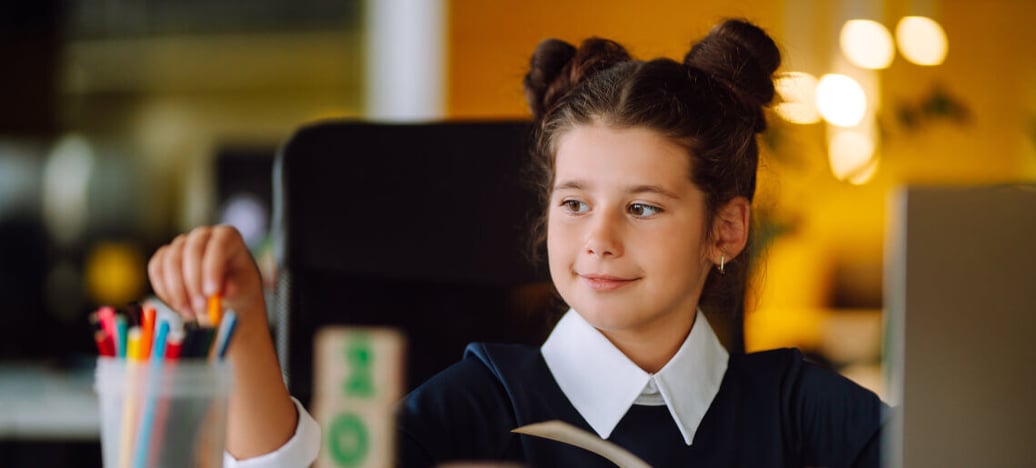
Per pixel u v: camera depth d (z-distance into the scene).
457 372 1.40
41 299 5.93
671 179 1.28
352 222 1.72
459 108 5.44
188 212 6.70
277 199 1.73
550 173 1.39
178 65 6.78
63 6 6.13
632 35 5.23
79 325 5.77
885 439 1.36
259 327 1.13
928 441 1.05
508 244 1.71
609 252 1.28
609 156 1.28
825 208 5.05
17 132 6.09
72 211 6.19
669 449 1.34
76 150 6.29
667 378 1.35
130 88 6.73
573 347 1.37
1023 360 1.03
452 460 1.33
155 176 6.70
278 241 1.72
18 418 3.41
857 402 1.43
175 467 0.91
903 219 1.04
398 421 1.33
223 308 1.10
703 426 1.36
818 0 5.29
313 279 1.71
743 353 1.56
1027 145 5.30
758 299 1.56
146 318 0.95
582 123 1.30
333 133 1.74
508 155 1.72
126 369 0.91
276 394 1.14
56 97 6.17
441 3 5.45
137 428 0.90
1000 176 5.30
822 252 5.06
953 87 5.32
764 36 1.45
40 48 6.09
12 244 6.02
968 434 1.04
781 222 4.59
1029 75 5.33
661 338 1.35
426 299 1.72
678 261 1.29
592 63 1.46
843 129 4.98
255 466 1.13
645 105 1.28
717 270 1.50
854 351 4.52
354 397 1.08
